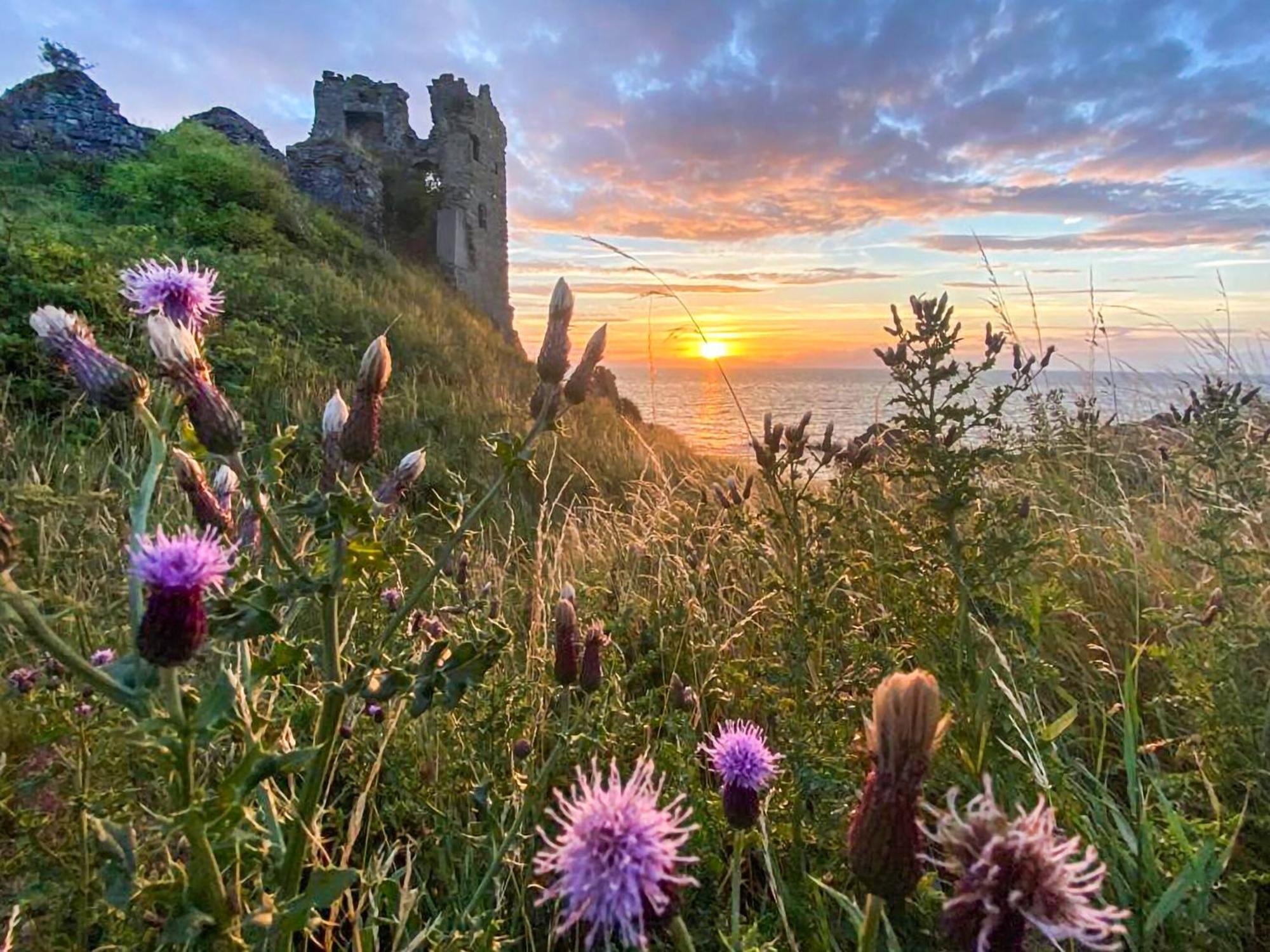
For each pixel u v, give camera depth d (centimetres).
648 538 470
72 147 2109
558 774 262
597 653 231
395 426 904
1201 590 319
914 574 304
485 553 493
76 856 204
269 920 141
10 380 659
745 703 295
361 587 242
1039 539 298
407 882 208
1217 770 243
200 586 133
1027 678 280
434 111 3250
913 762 121
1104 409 574
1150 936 195
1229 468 348
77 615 204
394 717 239
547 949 216
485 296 3459
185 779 135
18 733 252
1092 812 239
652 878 112
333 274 1634
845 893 220
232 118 2633
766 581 316
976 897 104
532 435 186
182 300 211
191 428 168
